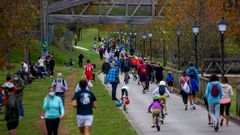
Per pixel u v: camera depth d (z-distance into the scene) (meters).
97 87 80.88
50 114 32.66
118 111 53.31
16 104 34.53
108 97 67.12
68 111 53.56
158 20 130.50
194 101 59.53
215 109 42.31
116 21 136.88
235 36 102.81
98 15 135.62
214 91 41.91
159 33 125.38
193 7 103.38
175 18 105.69
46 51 118.69
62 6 133.00
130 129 41.53
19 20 67.56
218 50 104.88
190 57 105.88
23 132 41.06
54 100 32.84
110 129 41.53
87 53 185.00
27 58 96.75
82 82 32.28
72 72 112.56
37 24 129.75
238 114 48.41
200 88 63.09
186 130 42.88
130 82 94.50
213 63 102.88
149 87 83.75
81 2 134.25
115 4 137.88
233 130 42.56
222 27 58.28
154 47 139.00
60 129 42.16
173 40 106.19
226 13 102.69
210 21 101.75
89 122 32.03
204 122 47.25
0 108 52.84
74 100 31.83
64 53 156.00
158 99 43.81
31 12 77.00
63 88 47.78
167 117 50.69
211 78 42.47
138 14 139.00
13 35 63.50
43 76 95.00
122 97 54.94
